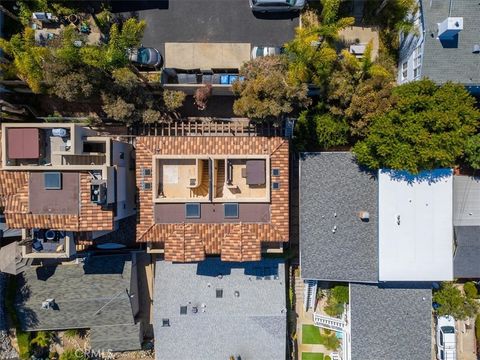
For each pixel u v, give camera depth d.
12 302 30.25
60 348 32.06
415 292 29.34
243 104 26.12
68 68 25.75
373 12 30.16
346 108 27.70
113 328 30.81
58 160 25.97
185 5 30.52
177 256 26.47
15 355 31.64
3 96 29.83
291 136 29.27
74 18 30.06
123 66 26.81
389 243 28.16
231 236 26.42
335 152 28.80
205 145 26.62
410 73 28.59
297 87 25.55
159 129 29.53
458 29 24.66
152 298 32.22
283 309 29.67
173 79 30.23
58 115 31.03
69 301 30.09
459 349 31.66
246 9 30.48
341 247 29.14
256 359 30.05
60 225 24.98
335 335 31.77
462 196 29.55
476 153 27.59
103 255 30.52
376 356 29.41
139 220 26.75
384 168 27.92
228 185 26.45
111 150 25.47
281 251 27.66
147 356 32.31
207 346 30.05
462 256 29.55
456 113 25.06
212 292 29.92
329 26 25.69
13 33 30.27
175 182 27.12
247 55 30.55
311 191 29.16
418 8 27.17
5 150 24.72
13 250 29.30
